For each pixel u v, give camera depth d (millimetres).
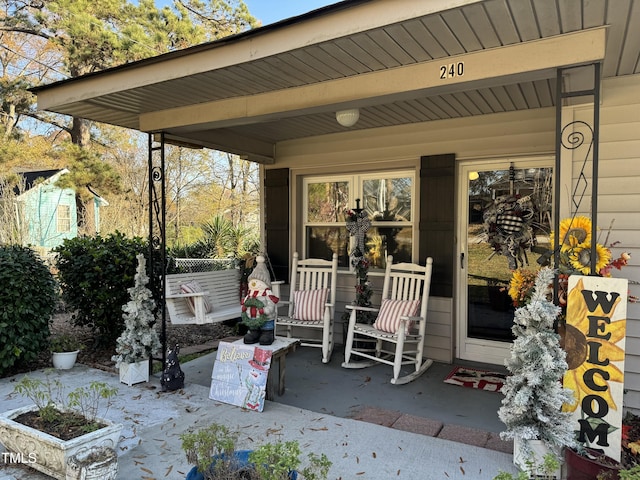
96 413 2768
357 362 4328
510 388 2219
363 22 2143
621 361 2111
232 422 2871
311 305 4543
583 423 2180
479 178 4277
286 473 1686
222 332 5777
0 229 8750
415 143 4449
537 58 2268
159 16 10695
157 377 3787
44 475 2268
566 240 2395
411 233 4684
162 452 2484
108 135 12336
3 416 2436
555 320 2354
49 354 4379
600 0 1888
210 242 8859
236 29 13430
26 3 10445
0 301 3682
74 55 9258
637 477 1706
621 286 2125
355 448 2523
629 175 2963
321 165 5023
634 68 2785
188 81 2922
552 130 3826
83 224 11195
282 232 5324
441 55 2484
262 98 3188
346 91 2838
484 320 4273
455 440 2701
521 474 1656
